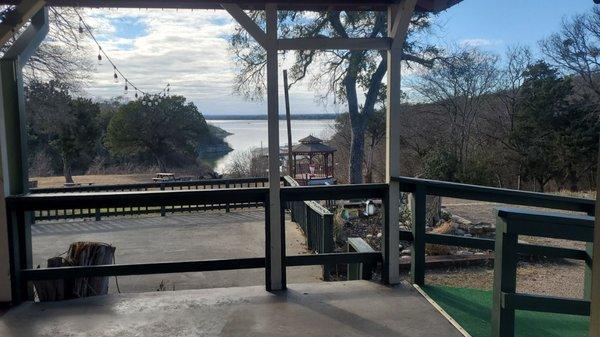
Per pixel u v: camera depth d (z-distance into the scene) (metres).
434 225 9.48
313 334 3.03
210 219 10.82
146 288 6.00
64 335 3.05
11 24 3.25
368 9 4.05
